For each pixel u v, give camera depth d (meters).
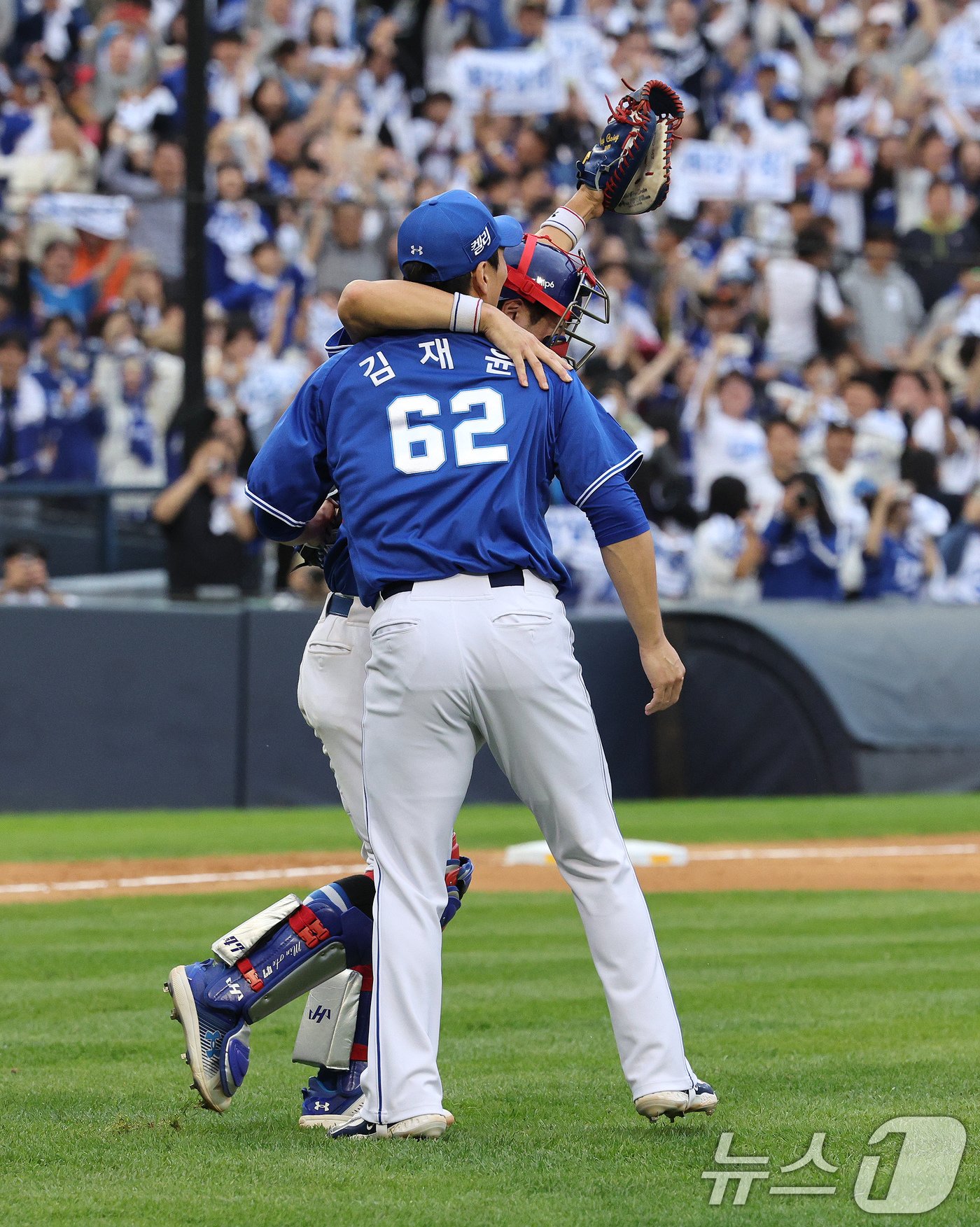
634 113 12.66
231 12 57.41
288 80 54.91
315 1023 12.13
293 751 41.75
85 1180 10.22
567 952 21.05
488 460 11.34
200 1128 11.88
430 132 57.44
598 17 64.12
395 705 11.23
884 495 48.06
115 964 20.12
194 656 40.66
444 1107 12.48
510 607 11.16
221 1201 9.63
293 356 46.56
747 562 45.91
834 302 53.03
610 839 11.47
